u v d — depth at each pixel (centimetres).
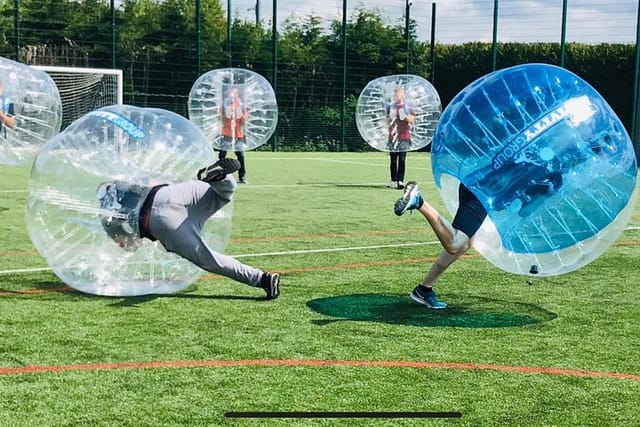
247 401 351
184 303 528
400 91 1396
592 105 450
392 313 516
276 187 1377
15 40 2264
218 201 516
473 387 375
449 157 460
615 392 373
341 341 447
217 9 2567
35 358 405
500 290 595
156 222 502
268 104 1455
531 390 373
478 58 2825
